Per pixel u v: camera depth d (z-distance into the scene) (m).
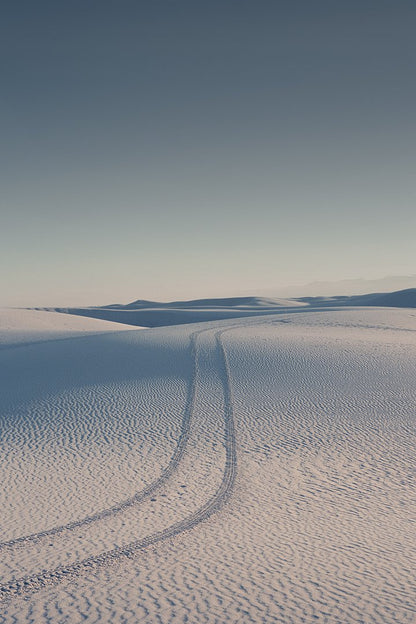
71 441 19.56
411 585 8.96
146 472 16.17
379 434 19.80
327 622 7.69
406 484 15.02
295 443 18.89
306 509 13.18
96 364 33.06
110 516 12.73
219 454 17.81
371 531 11.70
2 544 11.12
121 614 8.02
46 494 14.41
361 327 51.06
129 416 22.55
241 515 12.76
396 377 28.44
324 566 9.80
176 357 34.16
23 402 25.28
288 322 56.03
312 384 27.22
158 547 10.80
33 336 51.84
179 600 8.46
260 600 8.43
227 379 28.53
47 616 7.99
